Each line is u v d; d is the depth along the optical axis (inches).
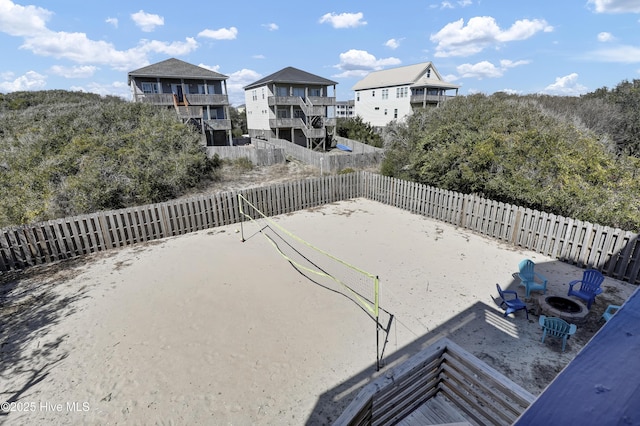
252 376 201.8
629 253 289.7
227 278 320.8
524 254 364.5
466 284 303.4
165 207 429.4
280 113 1376.7
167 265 352.2
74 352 223.8
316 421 171.9
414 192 519.8
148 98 1071.6
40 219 472.4
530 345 221.9
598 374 61.7
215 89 1294.3
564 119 635.5
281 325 248.8
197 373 204.5
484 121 576.4
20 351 225.8
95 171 560.1
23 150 634.8
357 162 896.3
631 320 73.4
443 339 176.6
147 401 185.3
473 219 435.2
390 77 1705.2
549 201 388.2
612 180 408.8
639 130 740.7
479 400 159.6
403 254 369.4
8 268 345.4
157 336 238.7
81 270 345.4
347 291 293.7
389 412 159.3
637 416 52.6
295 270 335.3
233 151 935.7
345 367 207.5
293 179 744.3
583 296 258.4
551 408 57.3
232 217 486.6
